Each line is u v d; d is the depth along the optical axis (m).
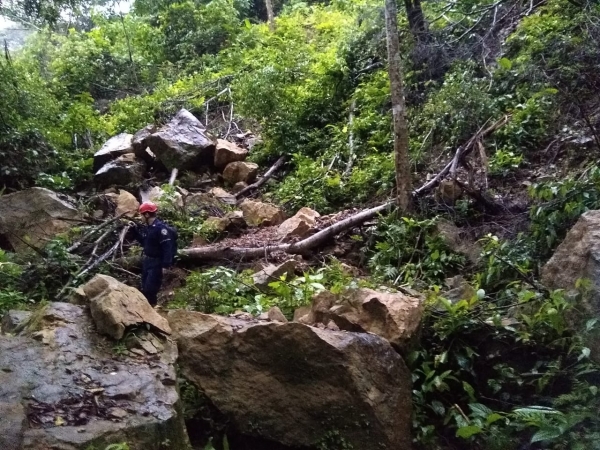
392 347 4.78
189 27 19.22
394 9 8.08
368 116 11.58
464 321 5.18
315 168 10.85
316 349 4.40
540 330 5.05
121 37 18.81
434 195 8.27
